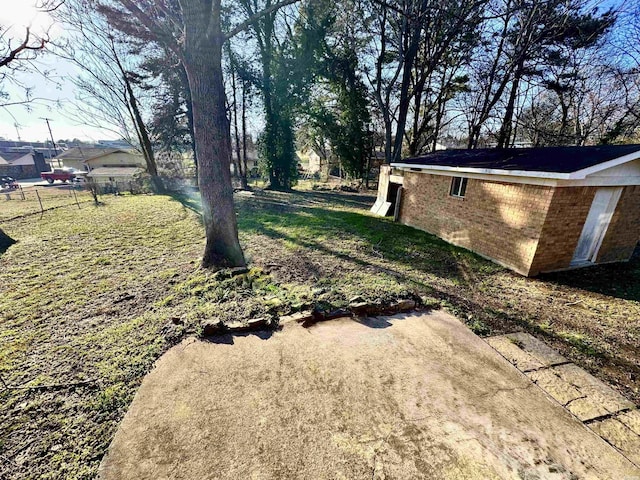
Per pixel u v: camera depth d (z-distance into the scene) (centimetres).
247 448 211
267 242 758
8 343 332
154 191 1867
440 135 2172
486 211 645
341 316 390
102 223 975
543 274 558
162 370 288
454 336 352
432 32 1455
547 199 509
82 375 280
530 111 1692
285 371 289
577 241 562
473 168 651
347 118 1945
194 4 444
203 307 398
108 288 478
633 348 339
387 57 1725
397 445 214
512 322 389
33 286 488
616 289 500
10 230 873
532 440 219
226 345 328
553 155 598
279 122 1922
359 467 198
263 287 464
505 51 1363
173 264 591
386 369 294
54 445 211
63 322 377
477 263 618
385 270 564
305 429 226
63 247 709
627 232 611
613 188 564
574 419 239
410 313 405
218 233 534
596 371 300
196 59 466
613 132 1233
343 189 2081
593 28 1144
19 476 189
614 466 201
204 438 218
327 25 1653
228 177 529
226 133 519
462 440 218
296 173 2105
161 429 225
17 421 230
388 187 1148
